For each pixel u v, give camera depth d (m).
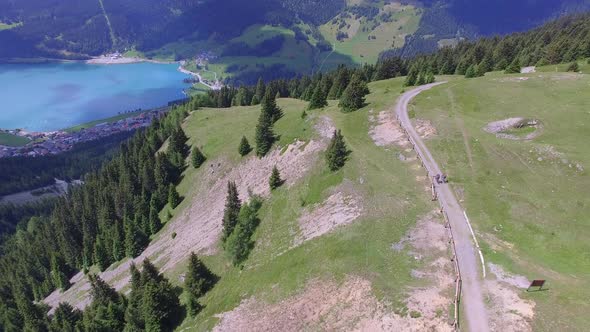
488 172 67.06
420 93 107.25
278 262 66.25
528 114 84.88
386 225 58.75
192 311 69.56
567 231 52.16
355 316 46.72
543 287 43.06
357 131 91.88
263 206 87.00
